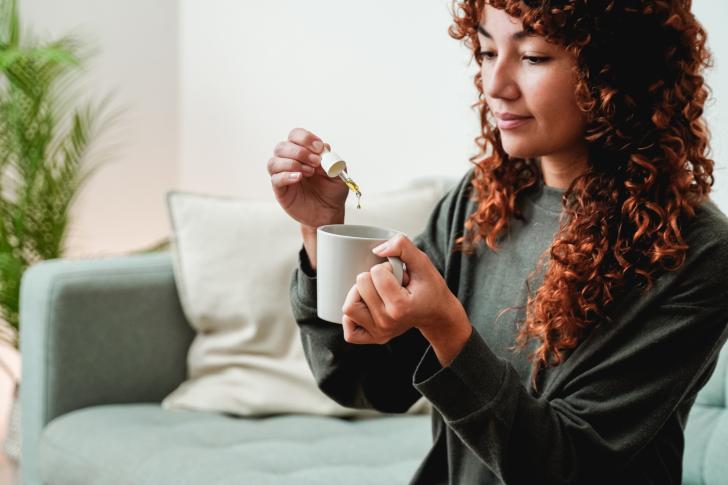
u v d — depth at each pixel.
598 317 0.95
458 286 1.16
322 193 1.06
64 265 1.88
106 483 1.56
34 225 2.51
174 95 3.19
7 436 2.50
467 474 1.05
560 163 1.04
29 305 1.84
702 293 0.90
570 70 0.92
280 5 2.73
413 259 0.83
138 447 1.59
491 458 0.88
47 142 2.52
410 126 2.34
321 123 2.63
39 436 1.83
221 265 1.93
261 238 1.94
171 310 1.97
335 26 2.55
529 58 0.93
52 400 1.81
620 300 0.94
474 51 1.06
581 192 0.98
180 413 1.83
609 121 0.93
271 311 1.90
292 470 1.53
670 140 0.94
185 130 3.19
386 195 2.05
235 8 2.91
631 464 0.96
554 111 0.93
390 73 2.39
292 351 1.89
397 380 1.14
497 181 1.10
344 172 0.99
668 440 0.99
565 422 0.90
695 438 1.43
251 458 1.55
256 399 1.83
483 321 1.10
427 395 0.87
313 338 1.09
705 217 0.93
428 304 0.82
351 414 1.84
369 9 2.43
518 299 1.06
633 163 0.95
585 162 1.03
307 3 2.63
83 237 3.04
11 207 2.49
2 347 2.88
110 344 1.87
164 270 1.97
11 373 2.62
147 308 1.93
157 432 1.67
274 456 1.57
